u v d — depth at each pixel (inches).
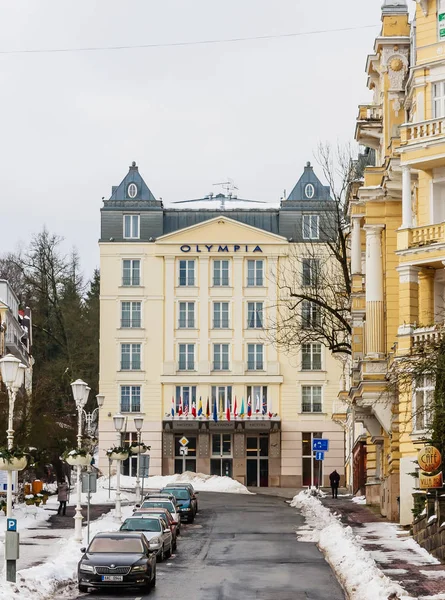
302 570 1341.0
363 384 1870.1
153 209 3880.4
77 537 1604.3
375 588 1088.8
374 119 2064.5
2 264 4874.5
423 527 1514.5
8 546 1122.0
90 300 4746.6
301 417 3804.1
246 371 3826.3
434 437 1450.5
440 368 1433.3
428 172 1743.4
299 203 3878.0
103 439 3814.0
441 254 1672.0
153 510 1608.0
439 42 1744.6
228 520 2183.8
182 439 3481.8
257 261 3858.3
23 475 2679.6
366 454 2632.9
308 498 2674.7
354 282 2228.1
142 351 3838.6
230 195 4256.9
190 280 3863.2
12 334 3548.2
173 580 1267.2
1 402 2367.1
